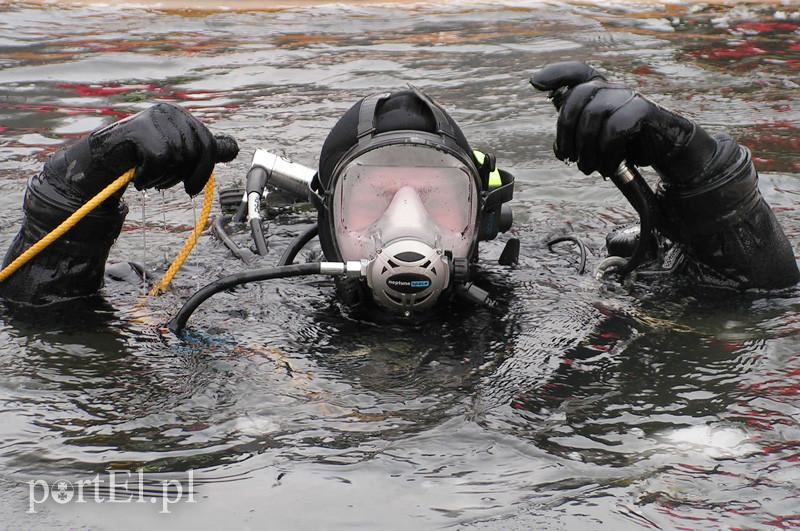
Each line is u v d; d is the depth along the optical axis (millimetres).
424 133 3641
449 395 3094
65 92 7688
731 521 2393
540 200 5375
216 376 3217
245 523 2418
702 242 3840
